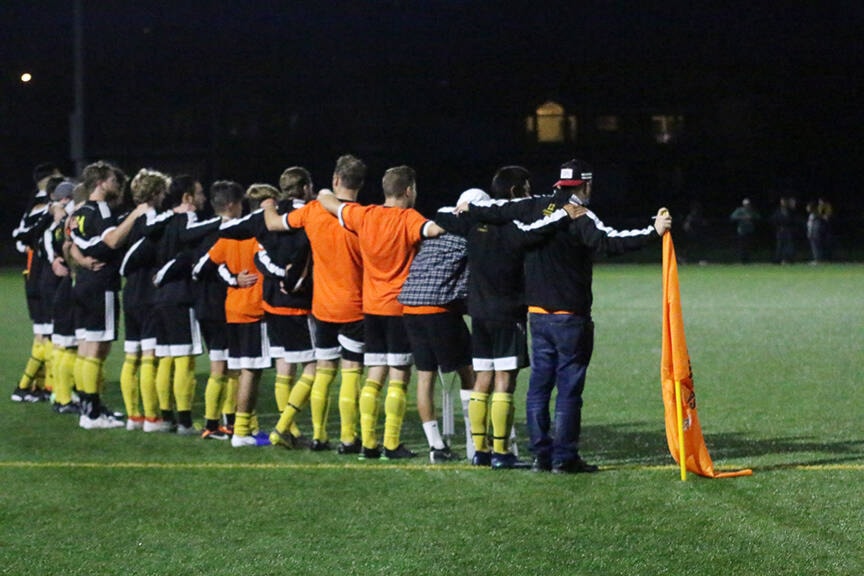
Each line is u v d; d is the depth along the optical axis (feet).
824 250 157.79
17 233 49.37
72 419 44.68
